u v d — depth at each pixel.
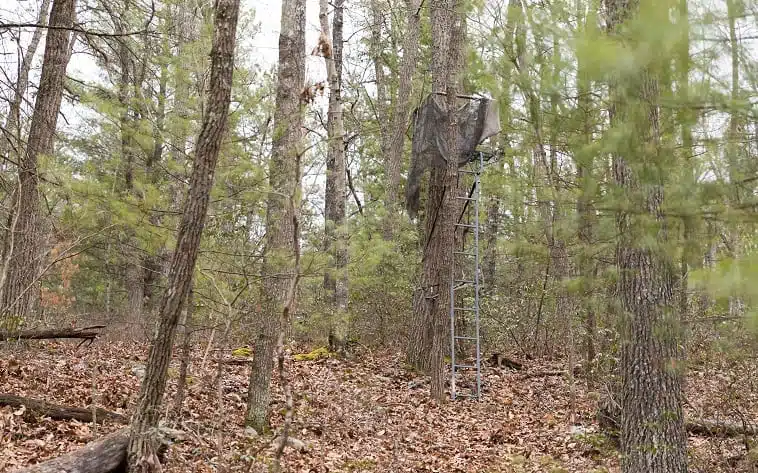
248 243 7.76
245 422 7.63
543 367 13.33
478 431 8.82
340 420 8.59
